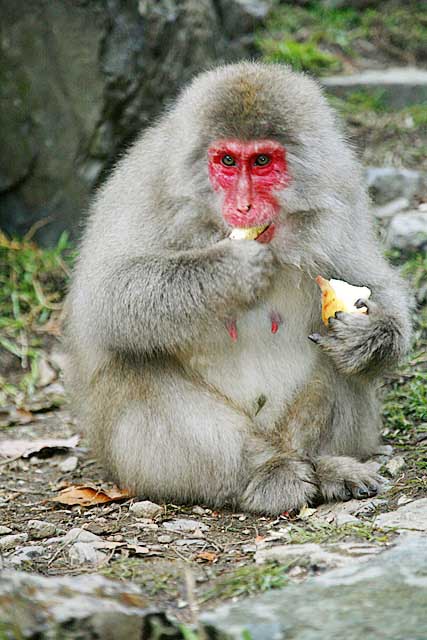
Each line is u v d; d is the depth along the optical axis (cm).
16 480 1159
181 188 1018
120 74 1661
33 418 1374
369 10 2214
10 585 687
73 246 1670
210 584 795
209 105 1012
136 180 1075
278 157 998
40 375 1471
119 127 1681
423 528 875
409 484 1024
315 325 1067
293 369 1072
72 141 1666
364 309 1030
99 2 1638
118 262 1043
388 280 1098
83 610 675
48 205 1688
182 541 926
